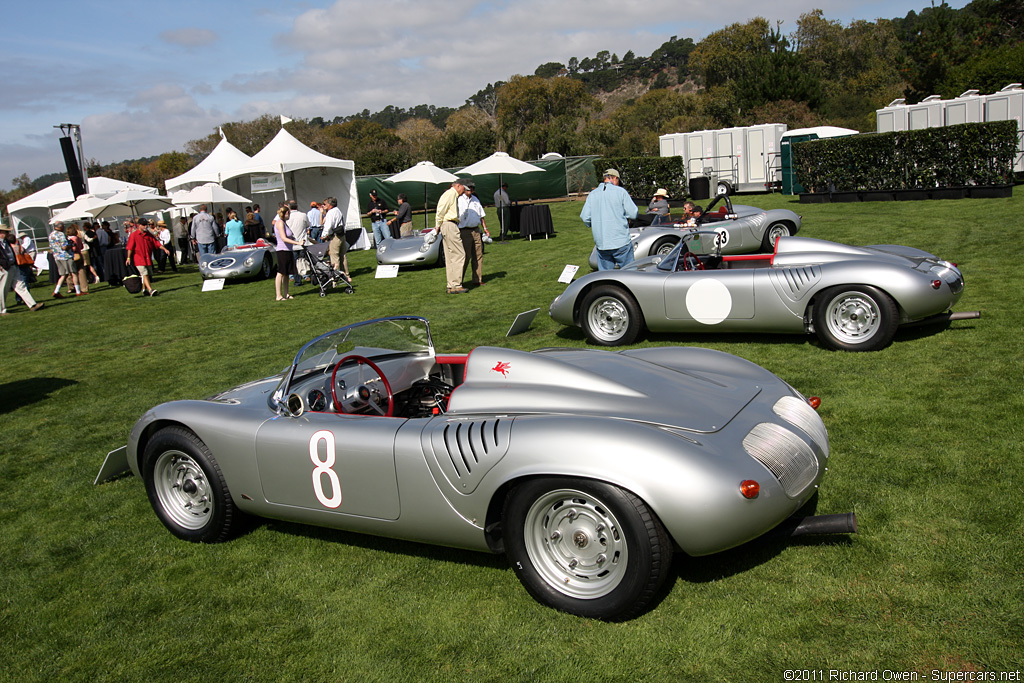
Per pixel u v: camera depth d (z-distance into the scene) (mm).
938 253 10242
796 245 6852
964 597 2684
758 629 2648
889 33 88438
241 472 3672
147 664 2863
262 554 3713
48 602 3430
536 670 2566
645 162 25234
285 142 20922
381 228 19250
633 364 3730
